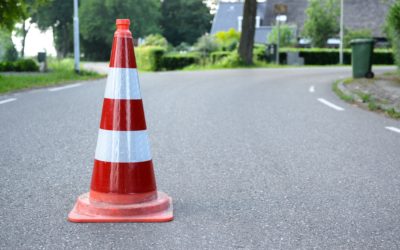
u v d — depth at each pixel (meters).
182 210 4.11
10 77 17.14
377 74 19.62
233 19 77.25
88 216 3.87
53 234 3.55
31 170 5.32
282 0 71.38
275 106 11.13
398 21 15.95
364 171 5.47
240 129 8.12
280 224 3.80
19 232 3.58
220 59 38.25
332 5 54.25
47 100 11.38
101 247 3.33
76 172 5.27
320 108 10.87
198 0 92.38
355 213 4.07
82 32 81.31
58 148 6.41
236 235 3.57
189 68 36.91
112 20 80.94
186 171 5.39
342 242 3.46
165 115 9.52
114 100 3.99
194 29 92.56
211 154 6.25
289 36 54.19
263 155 6.23
